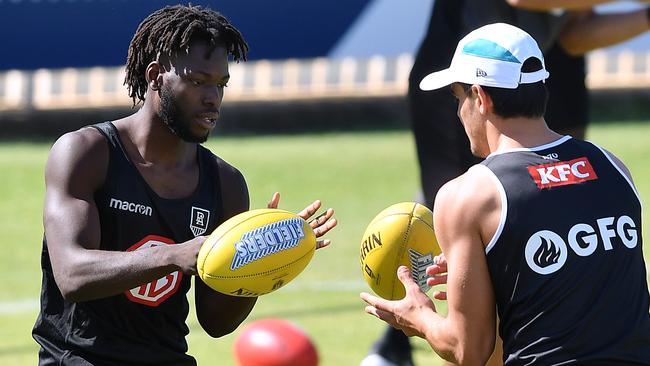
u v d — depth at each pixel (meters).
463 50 14.63
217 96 14.95
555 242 13.62
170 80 14.88
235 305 16.48
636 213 14.37
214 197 15.76
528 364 13.67
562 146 14.36
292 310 32.25
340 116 70.75
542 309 13.62
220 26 15.05
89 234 14.54
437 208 14.23
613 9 55.34
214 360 27.00
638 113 70.44
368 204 48.34
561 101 27.42
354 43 61.62
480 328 14.05
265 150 61.59
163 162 15.41
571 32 27.16
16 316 31.81
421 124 26.17
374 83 72.00
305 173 55.12
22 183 53.28
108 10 57.22
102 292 14.15
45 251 15.37
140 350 15.39
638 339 13.85
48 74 68.94
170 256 14.10
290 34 60.75
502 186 13.80
